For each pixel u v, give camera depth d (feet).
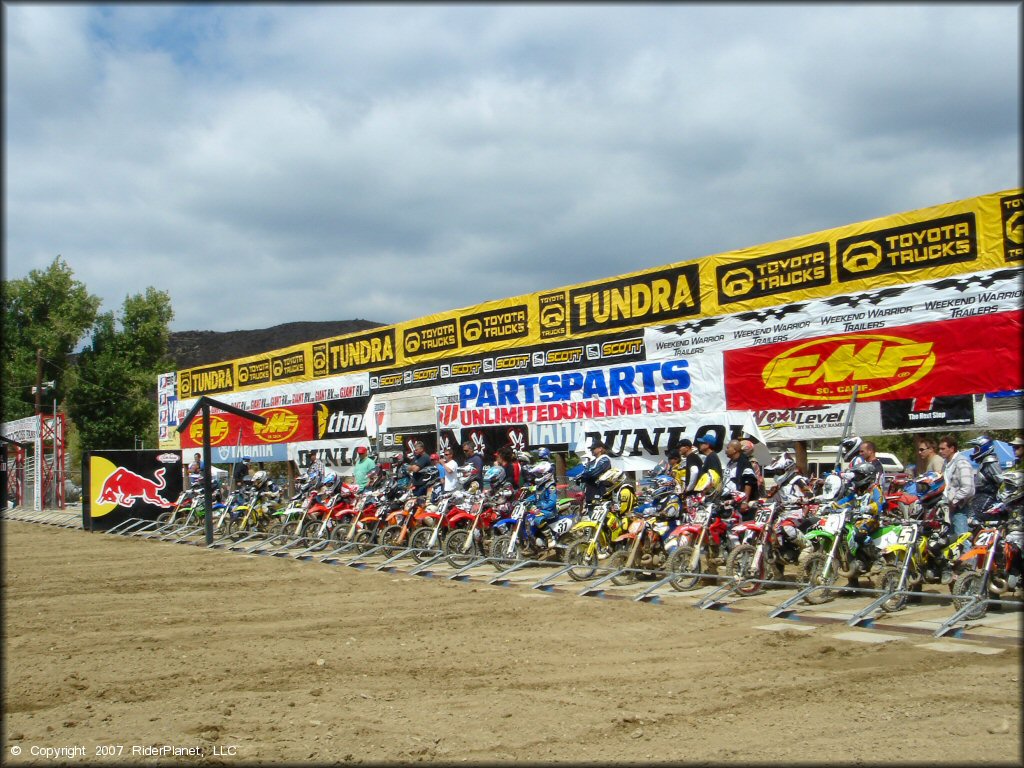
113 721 21.30
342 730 19.95
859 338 41.16
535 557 47.67
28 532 81.46
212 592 40.98
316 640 29.73
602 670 24.39
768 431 44.83
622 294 53.01
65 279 169.37
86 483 80.74
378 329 73.92
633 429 51.98
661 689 22.30
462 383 64.85
